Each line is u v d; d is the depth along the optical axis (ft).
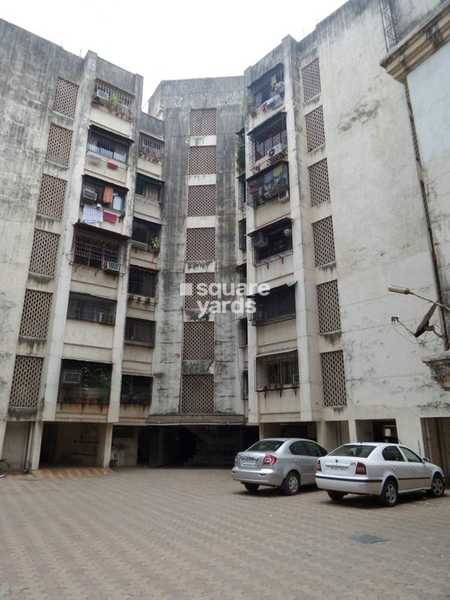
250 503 33.68
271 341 62.69
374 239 53.47
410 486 33.58
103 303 67.10
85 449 67.87
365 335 52.37
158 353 76.38
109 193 69.67
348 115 59.57
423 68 27.32
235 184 83.76
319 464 33.83
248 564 18.25
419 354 46.85
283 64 69.72
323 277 59.00
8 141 64.08
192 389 75.05
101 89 74.33
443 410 44.11
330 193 59.93
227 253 80.38
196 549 20.58
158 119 88.02
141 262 78.38
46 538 22.77
